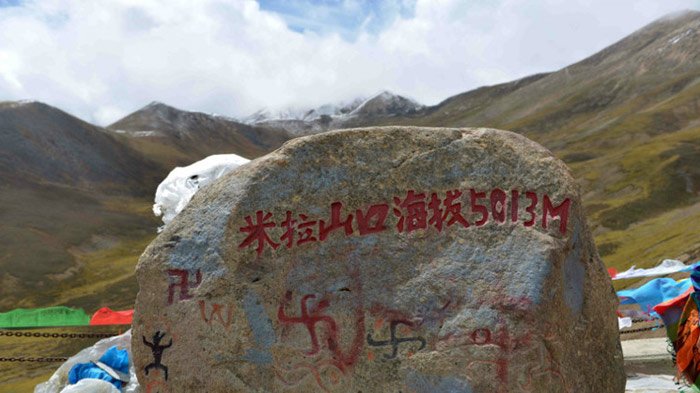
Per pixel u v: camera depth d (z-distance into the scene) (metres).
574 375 6.64
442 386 6.57
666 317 7.98
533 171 6.80
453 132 6.98
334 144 7.03
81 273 77.56
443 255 6.80
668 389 9.22
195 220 7.11
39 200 105.06
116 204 117.50
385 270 6.84
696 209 73.44
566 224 6.73
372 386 6.69
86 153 146.25
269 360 6.84
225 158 10.86
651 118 134.75
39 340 43.38
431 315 6.71
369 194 6.93
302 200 6.98
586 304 6.84
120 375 8.62
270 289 6.92
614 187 86.75
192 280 7.02
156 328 7.05
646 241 62.53
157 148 186.12
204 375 6.90
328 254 6.92
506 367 6.53
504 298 6.61
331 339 6.80
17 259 77.69
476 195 6.84
